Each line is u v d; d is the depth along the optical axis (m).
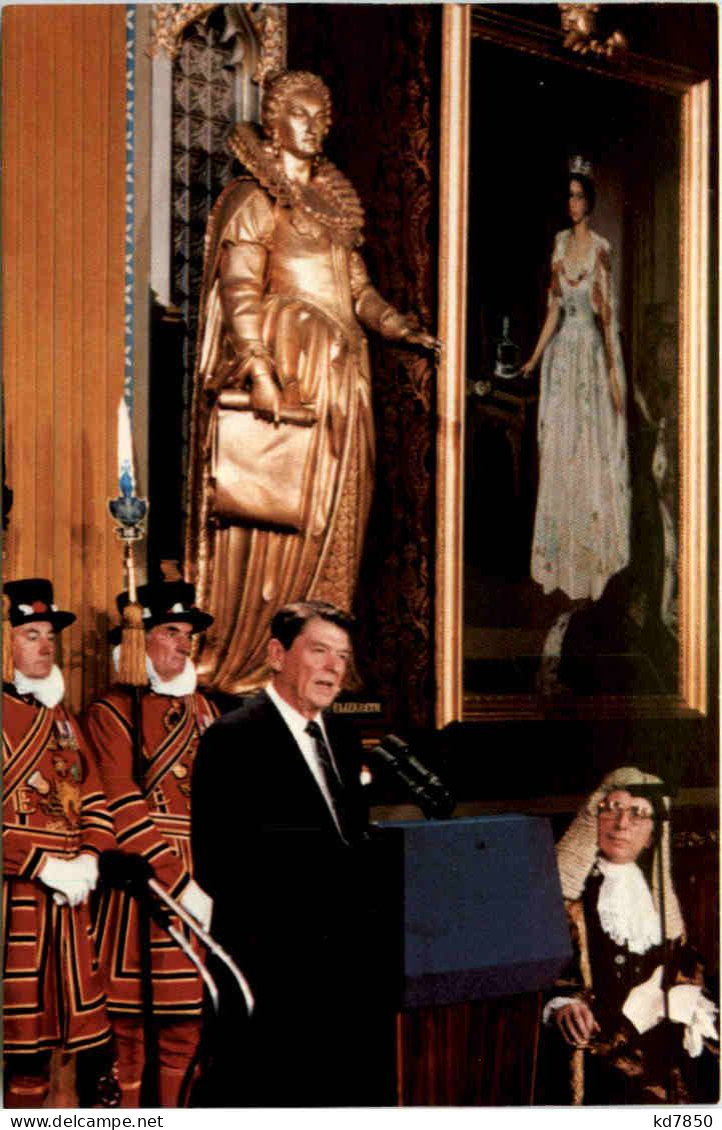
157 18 5.73
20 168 5.50
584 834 6.58
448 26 6.32
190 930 5.55
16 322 5.48
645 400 6.88
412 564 6.38
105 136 5.64
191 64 5.88
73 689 5.53
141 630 5.48
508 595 6.56
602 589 6.76
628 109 6.85
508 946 5.57
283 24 6.02
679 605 6.85
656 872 6.64
